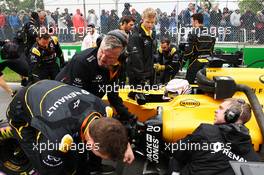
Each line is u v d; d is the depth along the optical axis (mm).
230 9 10266
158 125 3256
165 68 6230
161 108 3479
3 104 6707
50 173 2158
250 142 2490
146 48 5305
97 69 2934
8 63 6832
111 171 2779
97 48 2912
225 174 2336
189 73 4707
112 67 2975
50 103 2264
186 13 10266
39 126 2176
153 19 5211
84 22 11109
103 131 1809
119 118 3340
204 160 2410
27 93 2477
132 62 5293
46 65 5750
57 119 2143
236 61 4652
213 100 3502
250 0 10156
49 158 2094
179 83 3904
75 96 2293
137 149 3549
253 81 3504
